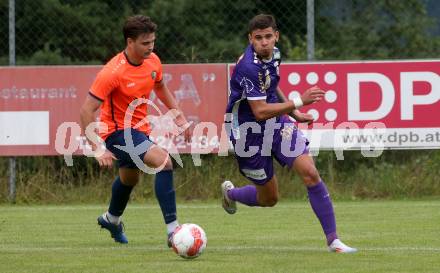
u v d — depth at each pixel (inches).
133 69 970.1
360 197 1688.0
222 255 912.9
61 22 2012.8
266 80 927.7
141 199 1667.1
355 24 2150.6
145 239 1096.8
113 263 853.8
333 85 1621.6
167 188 954.1
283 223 1279.5
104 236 1134.4
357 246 990.4
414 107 1621.6
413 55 2151.8
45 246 1023.6
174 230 916.6
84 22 2032.5
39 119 1635.1
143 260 876.6
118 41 2052.2
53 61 2004.2
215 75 1631.4
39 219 1368.1
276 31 928.3
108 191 1688.0
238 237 1104.2
